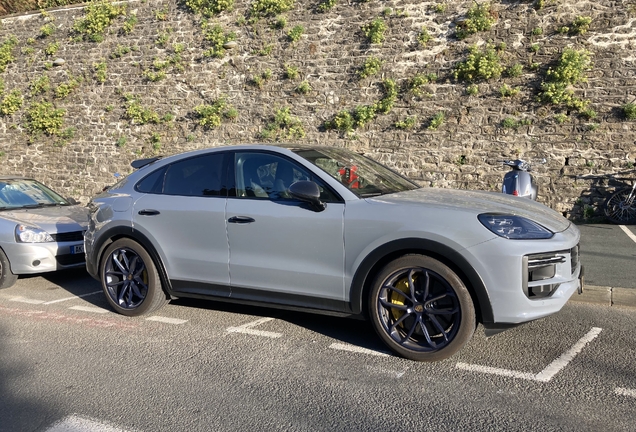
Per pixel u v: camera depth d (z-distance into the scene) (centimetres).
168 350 466
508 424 328
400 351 428
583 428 320
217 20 1410
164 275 529
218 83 1416
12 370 432
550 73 1120
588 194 1121
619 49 1081
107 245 568
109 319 559
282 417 345
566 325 502
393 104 1253
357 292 435
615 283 603
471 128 1196
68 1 1803
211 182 515
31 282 757
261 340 485
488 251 391
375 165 554
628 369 403
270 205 473
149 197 542
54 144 1617
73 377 415
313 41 1315
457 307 405
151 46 1479
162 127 1485
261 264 474
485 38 1175
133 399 376
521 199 489
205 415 350
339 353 449
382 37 1251
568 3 1113
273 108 1364
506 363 418
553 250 398
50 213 784
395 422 335
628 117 1080
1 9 1875
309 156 493
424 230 405
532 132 1152
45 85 1603
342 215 439
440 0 1208
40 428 339
